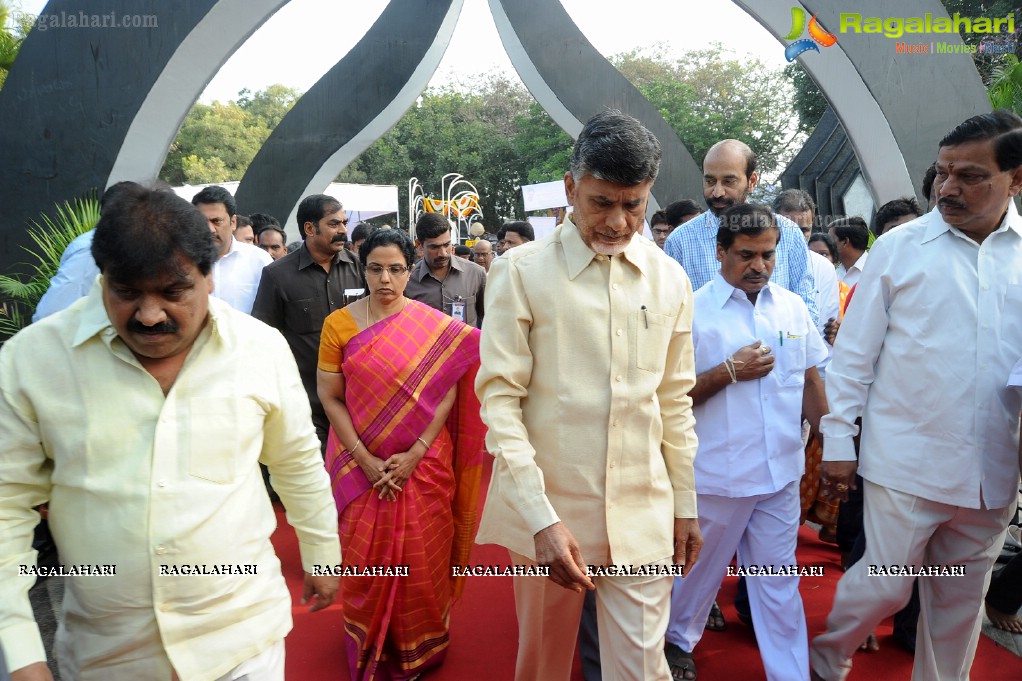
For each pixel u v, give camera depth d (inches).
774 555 108.5
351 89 424.5
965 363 93.5
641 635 80.5
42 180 244.1
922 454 95.2
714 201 135.9
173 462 61.6
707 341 110.1
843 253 190.5
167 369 63.6
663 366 83.3
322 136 428.5
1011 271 93.7
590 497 80.5
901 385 97.2
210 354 64.3
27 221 244.4
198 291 60.3
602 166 72.7
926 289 95.3
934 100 253.3
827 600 139.2
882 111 252.7
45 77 242.7
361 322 123.0
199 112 1232.2
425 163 1210.6
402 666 113.7
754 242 106.0
